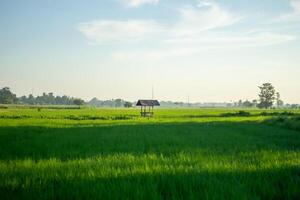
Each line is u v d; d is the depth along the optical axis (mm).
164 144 15156
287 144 15039
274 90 173000
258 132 23484
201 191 5875
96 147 13875
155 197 5477
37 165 8945
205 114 75625
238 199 5363
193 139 17797
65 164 9047
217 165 8312
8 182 6785
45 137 19141
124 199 5375
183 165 8609
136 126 31453
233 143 15484
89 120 47031
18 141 16703
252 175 7137
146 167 7980
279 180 6621
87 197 5586
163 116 66312
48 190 6062
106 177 7016
